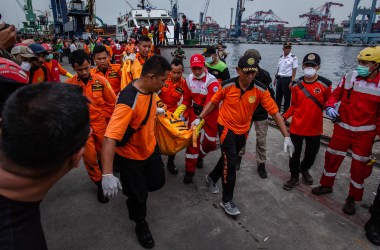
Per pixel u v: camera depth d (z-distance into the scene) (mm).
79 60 2719
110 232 2566
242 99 2705
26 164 735
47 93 732
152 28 13562
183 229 2627
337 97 2984
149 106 2127
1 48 1761
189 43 13125
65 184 3400
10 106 720
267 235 2568
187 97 3561
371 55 2506
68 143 745
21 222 814
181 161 4160
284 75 6328
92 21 31484
